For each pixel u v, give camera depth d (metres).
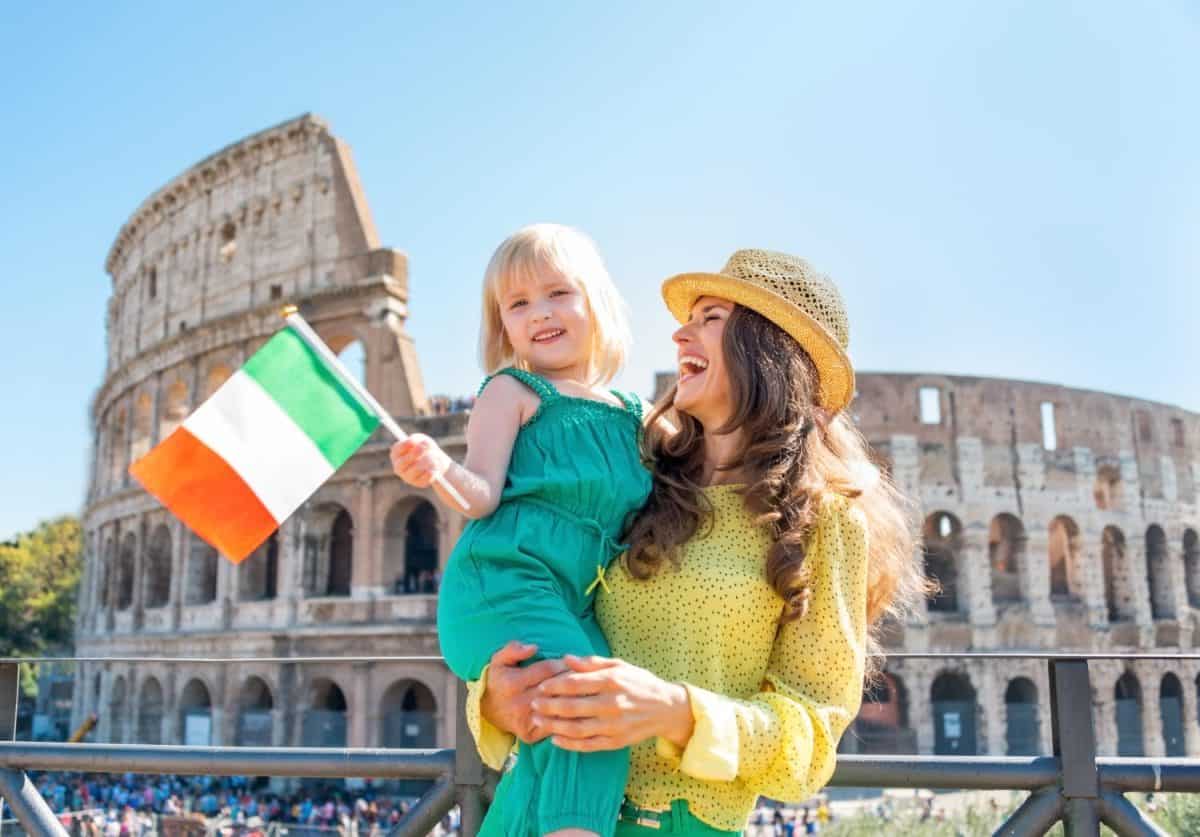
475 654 4.08
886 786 5.89
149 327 68.81
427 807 6.29
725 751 3.72
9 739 7.13
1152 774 5.69
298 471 4.85
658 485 4.65
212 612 55.91
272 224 60.31
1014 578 59.09
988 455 55.66
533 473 4.48
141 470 4.74
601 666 3.64
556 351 4.89
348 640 49.88
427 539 56.62
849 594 4.41
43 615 107.50
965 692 53.03
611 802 3.81
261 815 38.91
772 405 4.48
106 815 25.44
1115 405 60.22
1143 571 58.94
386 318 53.28
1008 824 5.75
